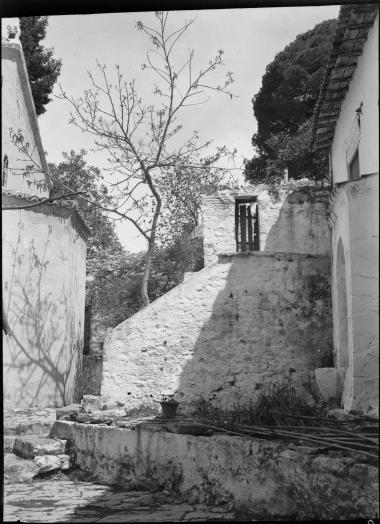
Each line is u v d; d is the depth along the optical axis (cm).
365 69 700
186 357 968
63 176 1441
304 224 1221
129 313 1833
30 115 1350
